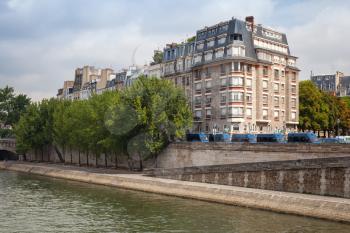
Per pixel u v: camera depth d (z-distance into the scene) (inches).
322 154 1545.3
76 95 5113.2
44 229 1153.4
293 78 3006.9
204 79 2832.2
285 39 3078.2
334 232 1059.3
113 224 1201.4
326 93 3543.3
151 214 1328.7
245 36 2736.2
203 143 2073.1
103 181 2161.7
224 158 1947.6
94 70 5177.2
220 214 1312.7
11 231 1133.7
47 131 3521.2
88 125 2687.0
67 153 3444.9
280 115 2888.8
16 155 4229.8
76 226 1184.2
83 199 1648.6
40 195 1771.7
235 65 2642.7
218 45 2763.3
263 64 2765.7
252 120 2682.1
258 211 1358.3
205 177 1785.2
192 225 1170.6
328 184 1360.7
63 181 2356.1
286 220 1206.9
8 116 4591.5
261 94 2743.6
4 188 2018.9
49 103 3617.1
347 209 1160.2
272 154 1722.4
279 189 1505.9
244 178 1628.9
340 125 3636.8
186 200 1603.1
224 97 2682.1
